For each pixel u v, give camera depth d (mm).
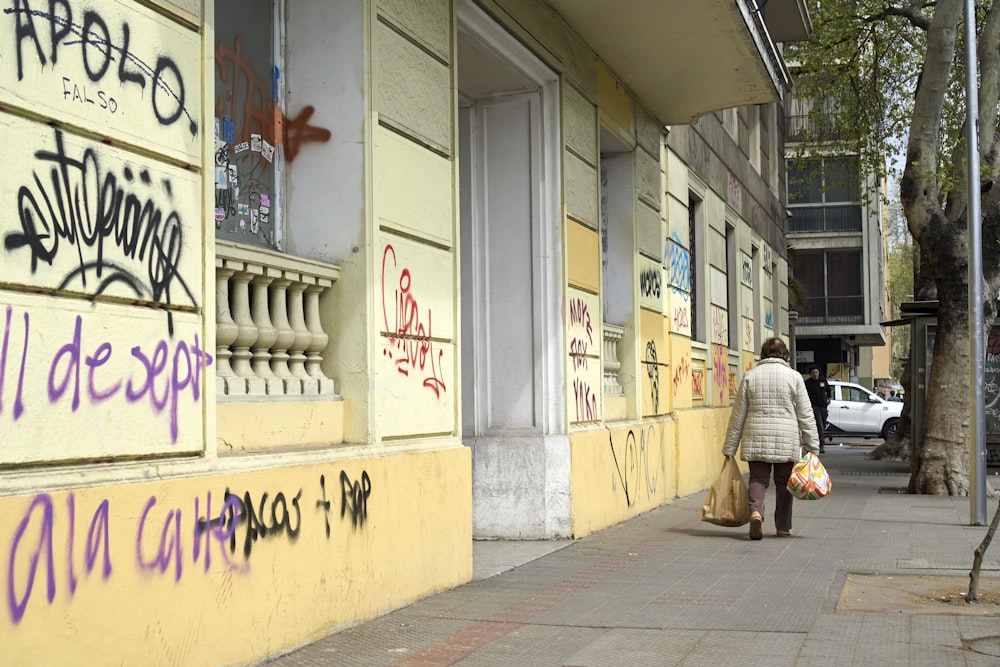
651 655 5336
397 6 6828
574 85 10344
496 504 9758
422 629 5941
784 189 27531
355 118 6391
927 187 13547
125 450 4375
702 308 16750
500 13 8570
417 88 7078
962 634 5730
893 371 91500
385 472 6324
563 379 9789
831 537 9875
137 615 4305
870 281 41938
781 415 9805
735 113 19906
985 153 13461
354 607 5973
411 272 6887
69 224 4129
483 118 9953
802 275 42750
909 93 19984
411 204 6914
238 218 6016
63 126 4121
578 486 9891
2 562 3701
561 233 9859
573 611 6461
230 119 5965
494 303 9914
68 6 4164
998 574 7645
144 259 4520
